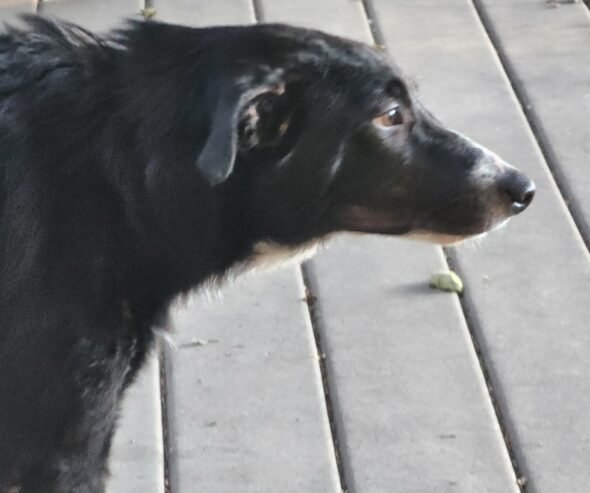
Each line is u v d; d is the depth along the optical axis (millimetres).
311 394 6832
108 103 5480
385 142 5676
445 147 5824
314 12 10094
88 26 9781
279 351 7117
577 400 6738
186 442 6570
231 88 5180
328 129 5539
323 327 7266
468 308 7402
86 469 5754
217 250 5719
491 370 6965
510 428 6613
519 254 7734
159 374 7016
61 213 5406
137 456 6500
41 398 5488
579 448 6465
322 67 5492
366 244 7848
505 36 9836
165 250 5590
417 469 6387
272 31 5508
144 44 5594
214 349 7137
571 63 9492
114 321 5578
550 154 8578
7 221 5379
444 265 7691
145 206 5473
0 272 5398
